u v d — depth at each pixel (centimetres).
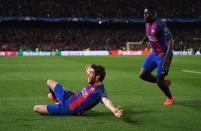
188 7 14438
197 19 13988
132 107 2202
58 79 3938
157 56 2259
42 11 13550
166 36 2158
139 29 14462
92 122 1753
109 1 14250
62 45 13025
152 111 2066
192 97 2630
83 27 14225
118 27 14438
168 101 2308
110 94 2777
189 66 6109
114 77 4125
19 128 1628
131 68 5609
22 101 2405
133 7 14250
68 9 13800
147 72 2336
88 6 14012
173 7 14375
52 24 13962
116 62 7325
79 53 11625
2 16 12681
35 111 1911
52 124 1705
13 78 3953
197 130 1622
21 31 13362
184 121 1802
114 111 1639
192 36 14262
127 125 1703
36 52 11375
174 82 3616
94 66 1802
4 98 2536
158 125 1709
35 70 5150
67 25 14100
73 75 4406
